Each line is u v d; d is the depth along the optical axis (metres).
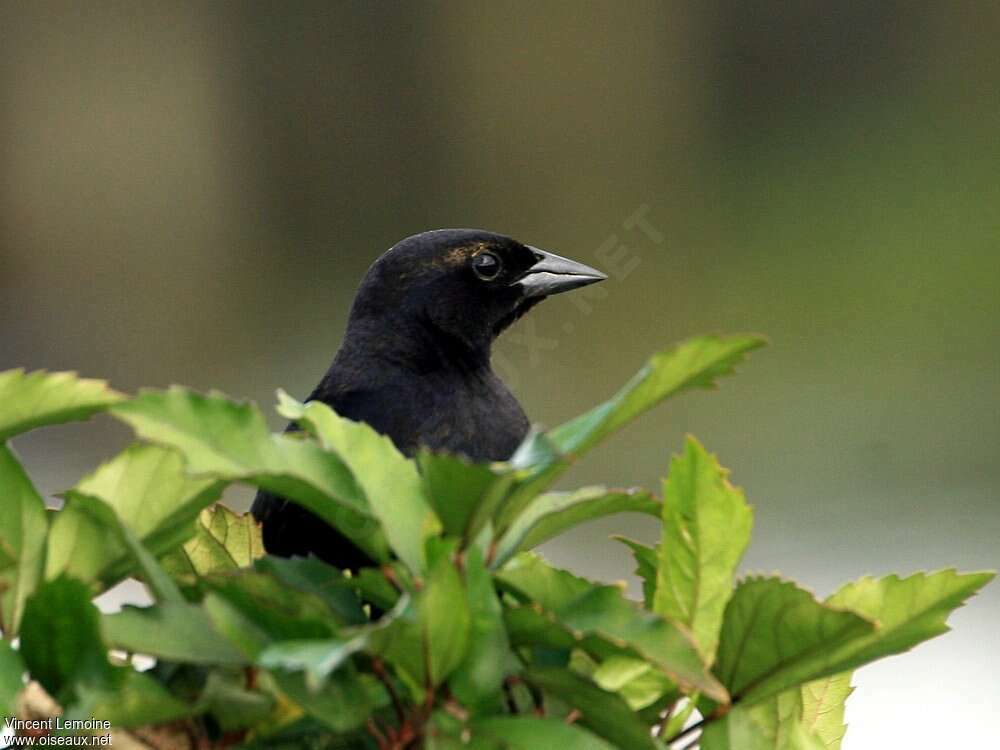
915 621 1.59
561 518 1.59
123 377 11.97
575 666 1.63
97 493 1.56
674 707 1.59
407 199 14.65
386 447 1.53
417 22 14.85
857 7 14.66
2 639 1.45
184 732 1.48
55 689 1.45
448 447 3.18
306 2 14.80
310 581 1.55
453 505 1.45
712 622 1.60
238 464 1.46
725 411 9.62
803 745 1.58
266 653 1.35
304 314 13.07
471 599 1.46
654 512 1.62
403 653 1.43
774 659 1.53
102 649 1.43
